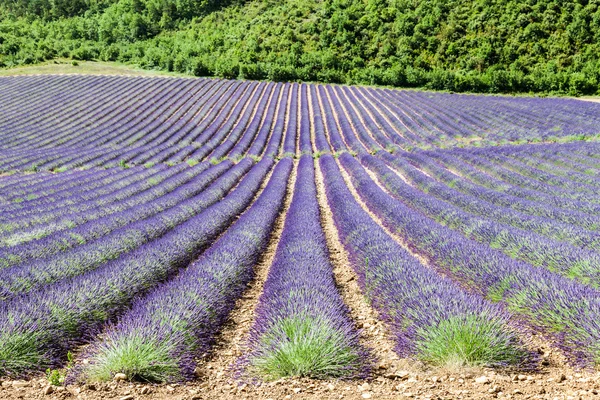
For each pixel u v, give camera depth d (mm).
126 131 34750
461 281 6730
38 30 84750
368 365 3885
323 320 4230
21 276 6281
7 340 3953
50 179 19859
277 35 70875
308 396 3305
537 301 4969
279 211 14570
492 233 8898
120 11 96312
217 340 5152
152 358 3793
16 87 50188
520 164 19188
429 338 4035
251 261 8188
